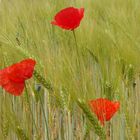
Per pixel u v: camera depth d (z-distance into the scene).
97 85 2.16
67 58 2.09
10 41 2.22
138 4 3.73
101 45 2.47
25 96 2.01
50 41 2.59
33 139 2.02
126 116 1.98
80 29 2.61
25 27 2.67
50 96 2.01
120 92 2.05
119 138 1.98
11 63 2.19
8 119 1.98
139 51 2.38
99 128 1.74
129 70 2.15
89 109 1.74
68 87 1.95
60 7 3.38
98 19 3.32
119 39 2.48
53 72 2.01
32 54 2.16
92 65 2.35
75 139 2.01
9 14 3.29
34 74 1.86
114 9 3.27
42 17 3.22
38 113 2.07
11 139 2.02
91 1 3.87
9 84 1.70
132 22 2.89
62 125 2.04
